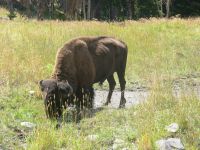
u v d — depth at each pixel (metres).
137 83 17.45
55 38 22.73
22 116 10.70
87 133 9.77
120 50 13.89
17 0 64.25
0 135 9.25
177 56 22.55
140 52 22.44
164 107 11.05
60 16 59.44
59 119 10.80
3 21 31.94
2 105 11.66
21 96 12.59
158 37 26.95
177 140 8.78
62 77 11.53
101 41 13.22
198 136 9.11
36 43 21.34
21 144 8.98
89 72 12.24
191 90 12.84
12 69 15.01
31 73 14.93
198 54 23.44
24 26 27.55
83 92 12.12
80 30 26.27
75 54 11.95
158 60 20.84
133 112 11.23
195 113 10.15
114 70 13.86
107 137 9.37
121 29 28.20
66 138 9.11
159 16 64.62
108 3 68.12
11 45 20.42
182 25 31.45
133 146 8.88
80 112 11.27
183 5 62.81
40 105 11.88
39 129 9.35
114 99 14.93
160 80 13.78
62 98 10.74
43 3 55.34
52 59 18.47
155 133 9.24
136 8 66.12
